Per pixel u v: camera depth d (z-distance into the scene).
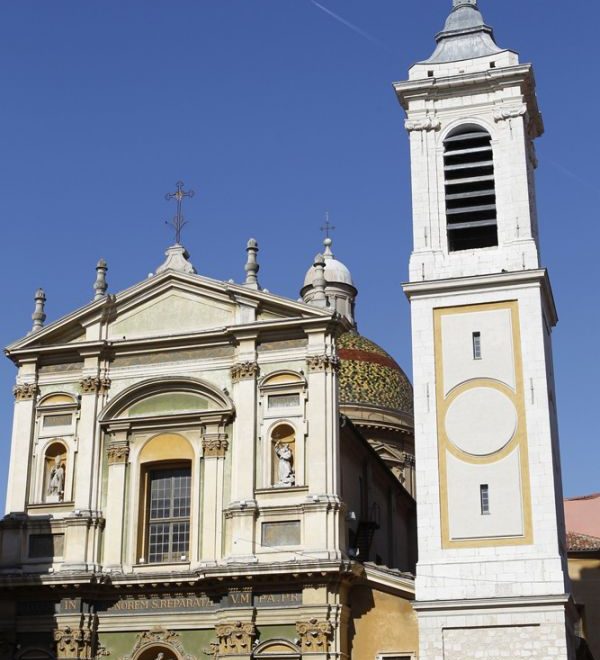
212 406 45.53
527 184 45.59
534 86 47.56
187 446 45.41
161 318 47.28
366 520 50.88
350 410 64.69
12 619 44.12
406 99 47.75
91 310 47.66
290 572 41.44
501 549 40.78
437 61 48.25
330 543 42.28
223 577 42.06
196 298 47.22
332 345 45.00
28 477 46.25
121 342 46.88
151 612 43.34
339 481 43.62
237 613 42.00
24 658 43.72
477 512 41.41
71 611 43.56
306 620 41.16
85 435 46.19
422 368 43.62
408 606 41.72
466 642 39.94
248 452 44.19
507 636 39.69
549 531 40.56
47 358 47.84
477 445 42.19
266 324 45.44
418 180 46.53
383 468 55.25
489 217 45.94
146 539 45.09
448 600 40.38
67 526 45.00
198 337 46.22
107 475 45.78
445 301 44.25
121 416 46.38
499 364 43.00
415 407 43.16
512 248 44.59
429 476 42.19
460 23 49.53
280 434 44.69
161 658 42.75
